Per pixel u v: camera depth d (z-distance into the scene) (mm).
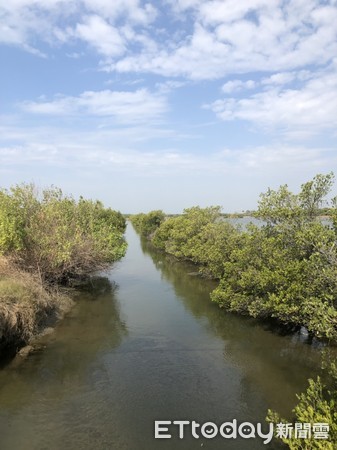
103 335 15539
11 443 8461
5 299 13242
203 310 19406
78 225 21531
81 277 25047
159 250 46656
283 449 8367
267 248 16016
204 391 10953
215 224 29781
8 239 16312
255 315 15555
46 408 9938
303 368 12445
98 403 10203
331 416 7215
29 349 13664
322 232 11680
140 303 20828
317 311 10570
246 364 12797
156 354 13656
